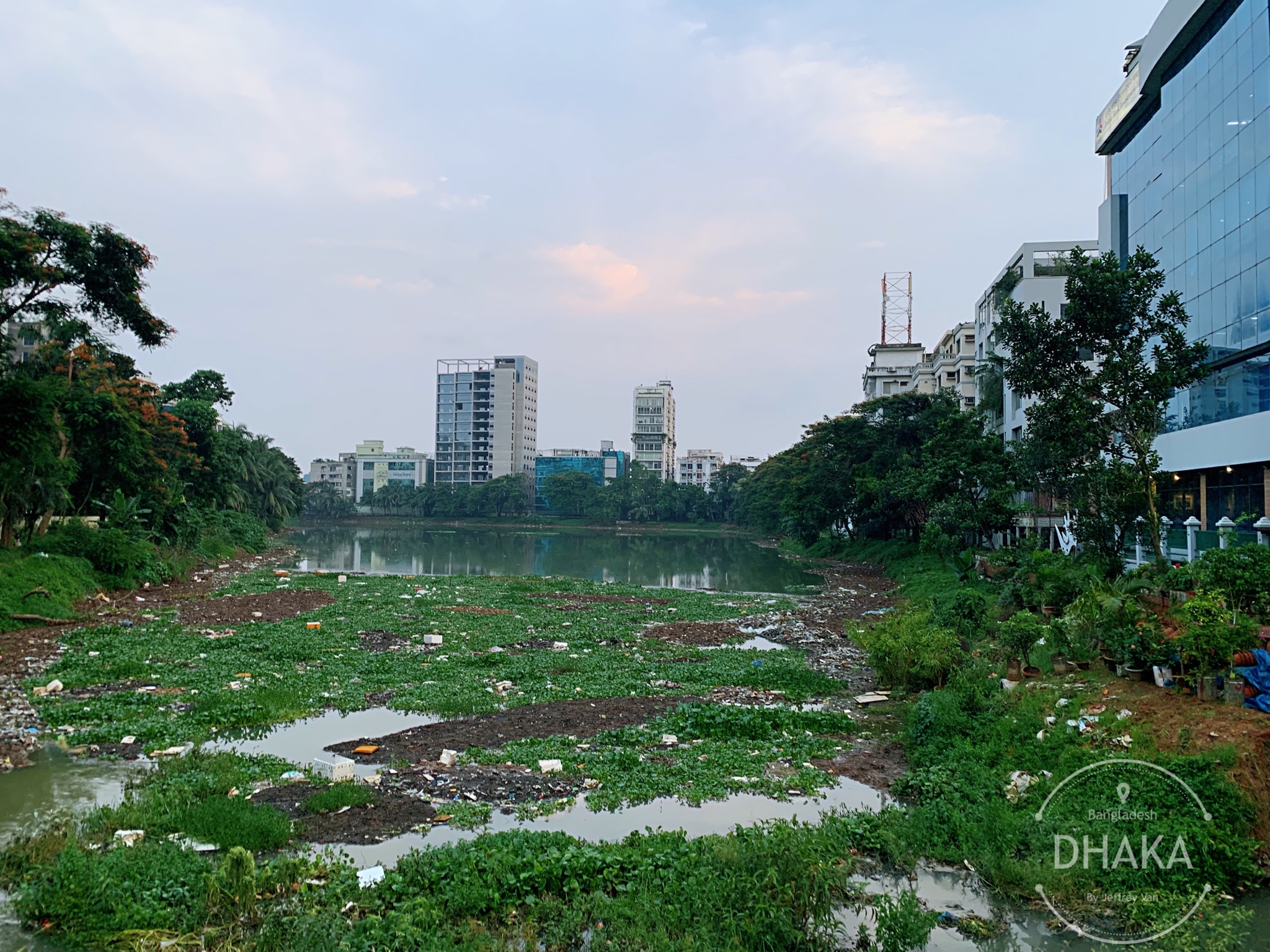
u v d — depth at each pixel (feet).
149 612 91.25
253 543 201.46
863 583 159.63
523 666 68.64
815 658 78.89
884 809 37.22
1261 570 52.06
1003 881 31.50
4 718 49.06
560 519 499.10
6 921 26.78
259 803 37.29
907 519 194.59
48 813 35.53
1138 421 71.46
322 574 146.10
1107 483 71.26
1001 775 40.83
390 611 97.50
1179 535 91.09
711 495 485.97
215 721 49.85
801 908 27.71
